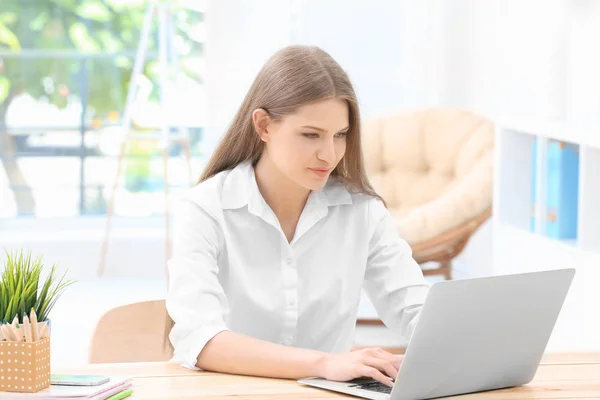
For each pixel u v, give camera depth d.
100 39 5.72
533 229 4.07
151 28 5.72
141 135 5.71
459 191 4.32
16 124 5.71
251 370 1.71
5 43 5.64
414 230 4.25
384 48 5.64
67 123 5.76
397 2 5.62
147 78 5.73
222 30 5.36
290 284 2.02
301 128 1.82
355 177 2.07
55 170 5.77
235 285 2.00
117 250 5.76
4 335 1.52
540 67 4.72
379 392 1.58
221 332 1.78
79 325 4.66
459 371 1.59
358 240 2.08
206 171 2.10
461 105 5.70
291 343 2.04
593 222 3.58
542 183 3.92
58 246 5.66
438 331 1.52
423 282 2.05
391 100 5.69
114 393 1.56
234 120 2.05
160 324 2.16
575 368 1.81
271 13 5.40
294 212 2.05
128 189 5.82
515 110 5.08
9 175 5.73
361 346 4.25
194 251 1.93
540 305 1.64
